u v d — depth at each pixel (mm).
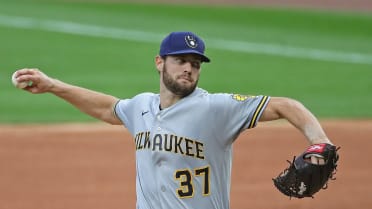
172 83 18859
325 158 16594
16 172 40719
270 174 41125
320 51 88750
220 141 18859
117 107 20875
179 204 18875
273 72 76562
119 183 39000
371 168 42906
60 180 39375
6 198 36469
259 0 120750
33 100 60875
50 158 43375
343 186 39438
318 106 61812
